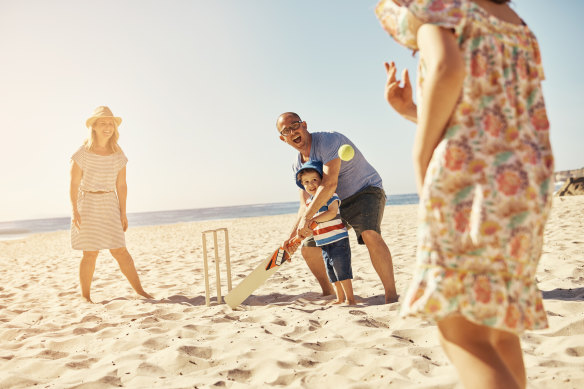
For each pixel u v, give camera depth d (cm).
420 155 110
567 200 1667
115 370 271
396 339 288
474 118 109
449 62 103
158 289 566
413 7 112
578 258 500
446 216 108
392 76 152
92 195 512
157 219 6378
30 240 2317
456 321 110
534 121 118
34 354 316
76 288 622
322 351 282
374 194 395
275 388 231
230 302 419
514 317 106
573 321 280
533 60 120
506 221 105
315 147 392
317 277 452
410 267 547
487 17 112
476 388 103
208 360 280
